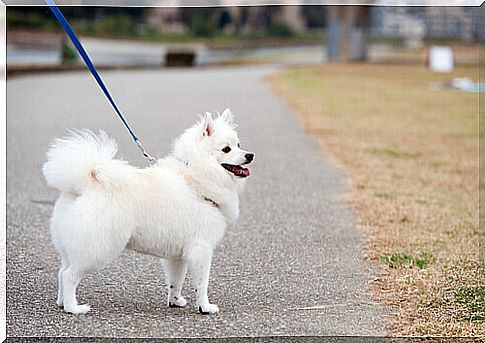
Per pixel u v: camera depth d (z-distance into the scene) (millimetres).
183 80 27719
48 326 5938
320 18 54500
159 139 15156
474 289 7027
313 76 30688
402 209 10203
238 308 6465
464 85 27562
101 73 29703
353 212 10031
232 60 43062
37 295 6691
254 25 53250
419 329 6047
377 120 18672
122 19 45406
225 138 6152
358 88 26109
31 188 11109
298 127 17188
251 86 25922
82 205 5746
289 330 5988
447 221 9641
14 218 9469
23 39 31531
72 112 18547
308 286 7117
